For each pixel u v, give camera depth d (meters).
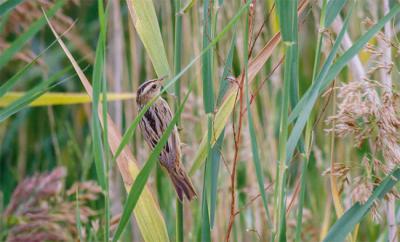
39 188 7.25
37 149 9.44
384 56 5.03
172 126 4.38
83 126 9.62
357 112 4.73
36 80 9.73
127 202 4.53
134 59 8.54
